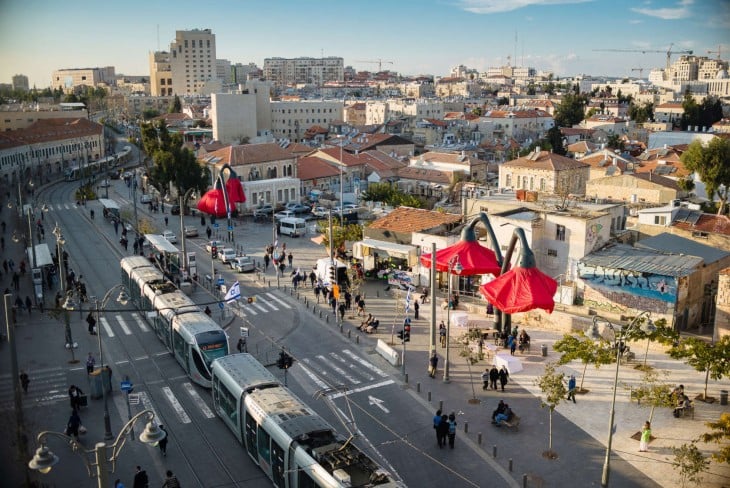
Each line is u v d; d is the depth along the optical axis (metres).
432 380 43.31
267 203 110.38
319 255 79.12
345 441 29.09
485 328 52.75
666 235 60.91
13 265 69.38
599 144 169.25
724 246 65.06
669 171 111.81
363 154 139.38
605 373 44.03
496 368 42.34
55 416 38.25
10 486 30.27
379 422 37.41
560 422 37.50
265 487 31.17
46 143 146.75
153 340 50.94
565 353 42.22
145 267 58.56
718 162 91.81
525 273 38.19
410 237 67.44
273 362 46.28
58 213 104.62
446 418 34.59
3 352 48.09
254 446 32.66
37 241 83.56
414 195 126.62
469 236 44.09
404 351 47.19
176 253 67.50
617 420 37.69
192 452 34.44
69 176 143.50
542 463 33.09
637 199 94.12
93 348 49.22
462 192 107.94
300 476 27.81
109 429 36.00
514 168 107.44
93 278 67.62
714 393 40.72
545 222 56.69
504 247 58.19
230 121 181.12
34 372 44.59
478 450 34.38
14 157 131.12
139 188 131.88
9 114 168.88
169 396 41.19
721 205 91.19
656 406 35.66
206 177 109.81
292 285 66.12
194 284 65.19
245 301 60.97
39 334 52.03
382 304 59.84
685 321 50.97
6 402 39.09
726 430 29.73
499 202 66.12
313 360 46.75
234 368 37.09
